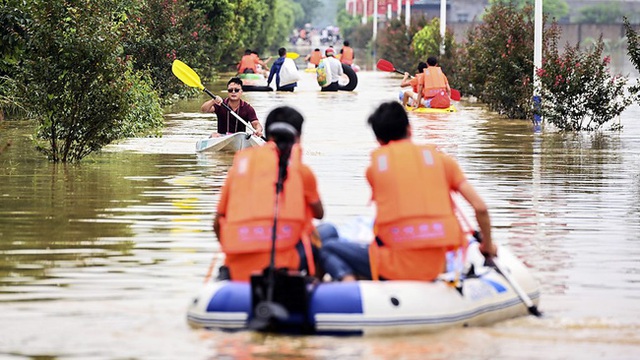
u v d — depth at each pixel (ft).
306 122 149.69
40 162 102.42
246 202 46.75
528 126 150.20
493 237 67.56
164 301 50.70
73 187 86.58
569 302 51.70
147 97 136.05
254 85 232.94
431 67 177.88
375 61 406.62
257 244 46.16
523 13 171.53
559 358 42.50
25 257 60.23
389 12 439.22
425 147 47.93
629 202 82.07
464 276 48.83
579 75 143.43
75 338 44.73
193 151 113.09
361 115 163.12
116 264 58.49
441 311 45.37
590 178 95.76
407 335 44.75
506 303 48.42
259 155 47.65
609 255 62.49
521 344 44.32
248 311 45.01
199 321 45.78
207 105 113.60
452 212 47.14
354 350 42.80
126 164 101.76
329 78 230.07
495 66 168.04
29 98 101.60
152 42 180.96
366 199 81.30
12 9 109.50
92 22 101.35
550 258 61.62
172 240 65.16
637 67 144.36
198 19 222.89
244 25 317.01
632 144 126.62
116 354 42.60
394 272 46.68
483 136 134.82
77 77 100.68
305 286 44.11
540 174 98.32
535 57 155.94
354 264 47.55
